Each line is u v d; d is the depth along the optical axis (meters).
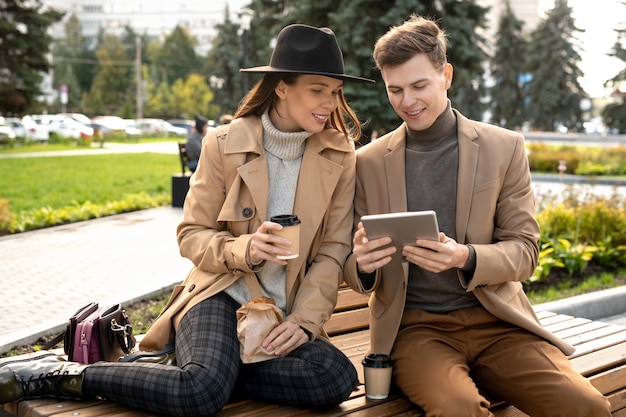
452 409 2.79
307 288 3.17
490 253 3.06
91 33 145.38
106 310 3.36
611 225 8.85
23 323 5.91
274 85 3.20
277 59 3.15
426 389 2.91
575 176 22.92
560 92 58.56
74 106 91.25
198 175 3.30
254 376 3.00
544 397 2.96
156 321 3.23
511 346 3.14
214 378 2.80
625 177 22.44
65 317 5.68
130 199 14.20
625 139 37.03
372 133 19.72
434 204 3.27
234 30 56.88
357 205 3.39
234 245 3.05
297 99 3.13
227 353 2.91
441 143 3.28
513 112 60.97
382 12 20.06
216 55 56.88
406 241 2.90
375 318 3.32
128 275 7.83
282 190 3.25
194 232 3.23
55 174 21.19
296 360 2.93
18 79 38.66
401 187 3.28
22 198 15.71
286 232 2.88
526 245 3.22
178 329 3.09
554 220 9.01
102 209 13.22
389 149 3.33
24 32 38.47
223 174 3.24
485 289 3.17
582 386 2.91
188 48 102.12
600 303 6.64
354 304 4.19
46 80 102.44
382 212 3.32
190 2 143.75
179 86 81.75
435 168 3.27
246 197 3.22
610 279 7.73
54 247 9.70
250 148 3.18
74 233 10.98
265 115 3.25
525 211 3.25
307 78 3.08
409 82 3.13
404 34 3.14
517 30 61.72
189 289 3.23
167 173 22.12
